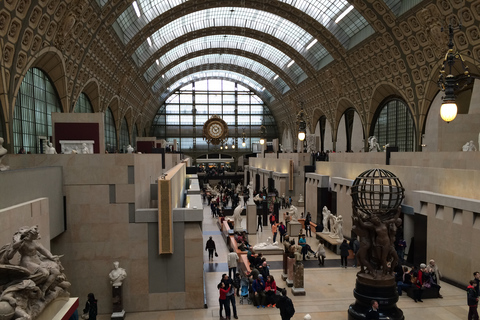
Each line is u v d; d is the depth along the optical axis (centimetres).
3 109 1659
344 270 1555
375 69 3180
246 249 1686
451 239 1340
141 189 1282
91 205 1154
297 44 4106
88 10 2125
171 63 4881
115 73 3269
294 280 1273
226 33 4175
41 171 963
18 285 489
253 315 1122
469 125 2125
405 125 3170
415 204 1566
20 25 1620
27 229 546
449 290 1275
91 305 1012
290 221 2322
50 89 2319
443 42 2283
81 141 1515
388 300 965
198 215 1195
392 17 2538
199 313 1159
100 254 1163
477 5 1927
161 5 3094
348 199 2038
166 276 1191
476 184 1316
